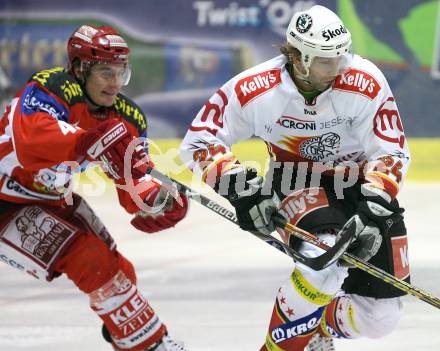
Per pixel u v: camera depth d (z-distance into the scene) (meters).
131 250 19.50
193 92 31.23
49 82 9.95
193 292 15.79
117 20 31.58
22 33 32.34
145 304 10.14
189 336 12.99
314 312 10.34
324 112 10.62
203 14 30.95
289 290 10.26
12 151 10.11
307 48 10.05
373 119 10.69
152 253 19.17
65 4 31.91
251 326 13.52
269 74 10.67
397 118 10.78
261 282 16.45
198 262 18.23
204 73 31.09
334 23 10.10
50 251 10.00
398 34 29.78
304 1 30.28
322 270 10.10
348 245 9.85
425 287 15.73
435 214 22.83
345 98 10.50
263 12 30.58
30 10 32.19
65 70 10.33
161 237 20.83
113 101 10.33
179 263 18.17
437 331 13.07
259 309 14.55
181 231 21.47
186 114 31.34
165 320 13.93
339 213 10.83
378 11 29.86
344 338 11.74
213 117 10.85
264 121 10.81
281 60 10.73
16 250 10.18
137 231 21.59
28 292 16.19
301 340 10.48
